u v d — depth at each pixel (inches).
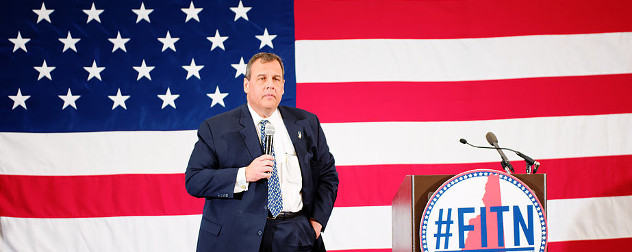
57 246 160.7
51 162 162.6
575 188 166.2
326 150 115.3
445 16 170.9
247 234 100.3
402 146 166.1
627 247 165.5
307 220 106.6
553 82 168.7
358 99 166.9
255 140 105.2
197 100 166.2
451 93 168.1
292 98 165.9
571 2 171.5
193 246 162.7
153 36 168.1
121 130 164.4
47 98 164.9
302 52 167.9
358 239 163.9
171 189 163.6
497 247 90.7
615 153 167.2
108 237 161.9
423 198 91.9
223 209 102.7
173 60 167.3
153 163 163.9
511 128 167.0
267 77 105.2
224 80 167.2
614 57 169.9
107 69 166.4
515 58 169.6
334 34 169.2
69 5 168.1
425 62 169.0
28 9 167.5
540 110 167.9
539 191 93.5
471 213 91.0
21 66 165.5
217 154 105.0
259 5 170.1
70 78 165.6
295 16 169.6
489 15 171.0
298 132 109.0
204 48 168.1
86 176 162.9
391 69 168.4
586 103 168.4
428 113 167.3
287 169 105.7
